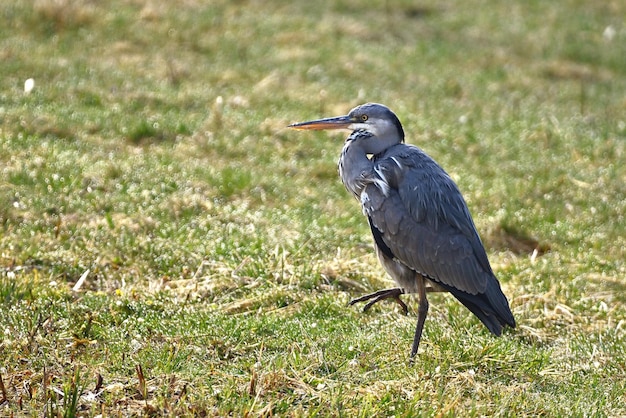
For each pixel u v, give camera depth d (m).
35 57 20.92
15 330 9.92
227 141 17.56
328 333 10.58
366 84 22.20
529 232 14.89
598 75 25.36
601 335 11.31
